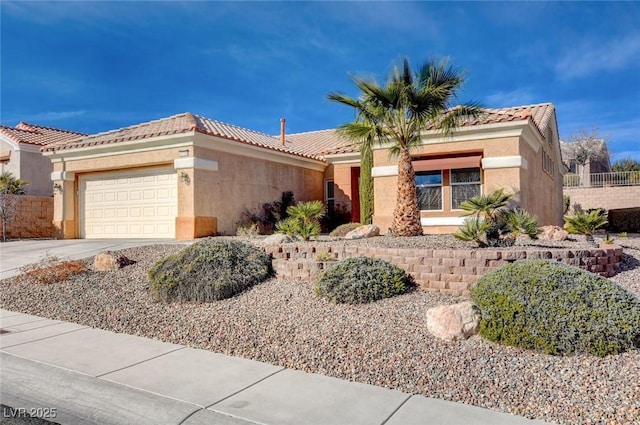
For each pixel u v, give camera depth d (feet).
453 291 32.09
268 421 16.53
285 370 21.74
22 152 87.97
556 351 20.72
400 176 47.29
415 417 16.60
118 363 22.95
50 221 83.92
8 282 41.37
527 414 16.61
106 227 74.18
